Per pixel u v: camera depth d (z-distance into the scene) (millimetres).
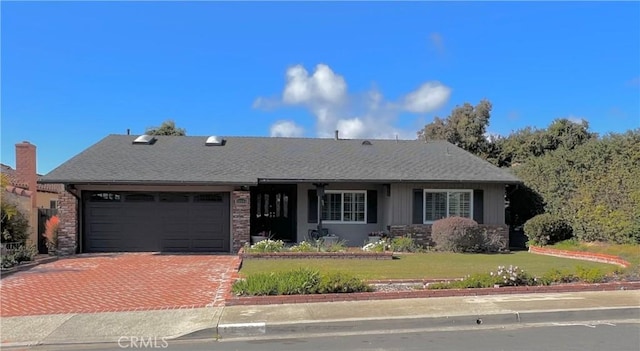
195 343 7320
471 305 9172
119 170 18359
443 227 18969
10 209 15742
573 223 18938
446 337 7566
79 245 18016
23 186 20734
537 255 17750
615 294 10234
